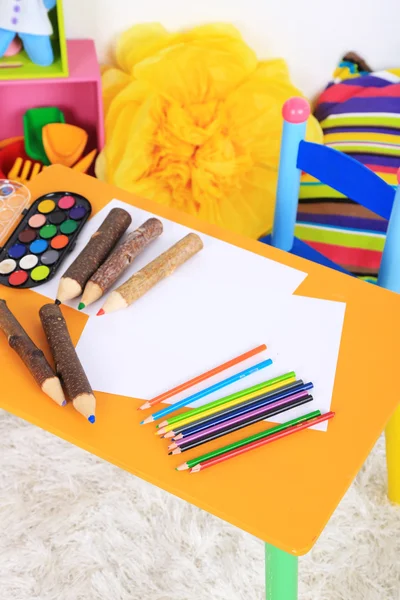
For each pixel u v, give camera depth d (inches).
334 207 69.0
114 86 71.6
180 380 38.4
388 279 50.8
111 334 40.6
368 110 70.3
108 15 67.4
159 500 58.7
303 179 72.4
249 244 46.0
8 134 73.9
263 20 69.9
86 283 42.1
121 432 36.2
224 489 33.9
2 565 55.1
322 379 38.4
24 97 70.9
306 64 73.8
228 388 38.0
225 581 54.4
